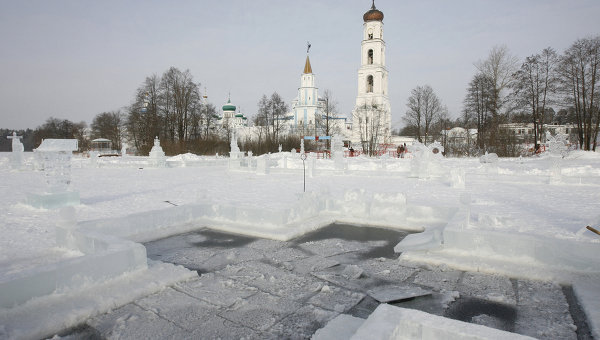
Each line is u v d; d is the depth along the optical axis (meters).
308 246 6.59
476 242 5.69
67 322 3.62
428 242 6.12
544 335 3.48
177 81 52.75
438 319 2.76
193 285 4.73
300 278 5.02
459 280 4.91
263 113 63.88
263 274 5.16
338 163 21.11
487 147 39.78
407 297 4.31
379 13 64.56
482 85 44.25
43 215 8.65
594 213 8.37
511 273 4.98
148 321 3.76
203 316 3.88
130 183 16.08
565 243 5.01
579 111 37.78
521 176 17.09
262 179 18.17
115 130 71.25
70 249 5.74
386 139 59.22
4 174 21.19
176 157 35.56
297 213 8.10
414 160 19.47
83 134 91.19
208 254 6.11
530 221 7.45
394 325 2.70
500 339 2.40
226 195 11.62
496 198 11.05
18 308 3.72
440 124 56.97
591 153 29.70
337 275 5.12
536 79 39.06
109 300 4.05
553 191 12.94
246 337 3.47
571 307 4.05
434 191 12.98
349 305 4.17
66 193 9.76
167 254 6.10
